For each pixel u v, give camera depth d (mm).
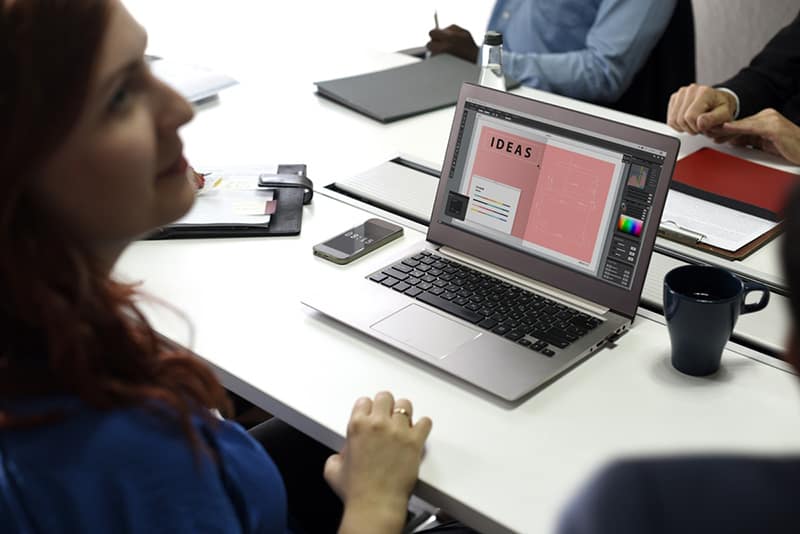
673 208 1659
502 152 1404
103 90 703
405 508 1016
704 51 3432
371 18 4004
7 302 691
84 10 667
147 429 734
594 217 1316
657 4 2410
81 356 708
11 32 640
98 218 741
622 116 2115
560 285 1352
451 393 1171
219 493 775
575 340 1251
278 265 1483
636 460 461
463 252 1456
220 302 1379
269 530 870
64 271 715
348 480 1034
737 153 1925
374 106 2141
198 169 1782
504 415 1129
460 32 2539
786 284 455
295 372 1219
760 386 1185
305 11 3904
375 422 1055
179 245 1553
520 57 2516
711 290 1224
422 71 2381
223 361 1241
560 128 1343
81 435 710
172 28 3564
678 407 1145
